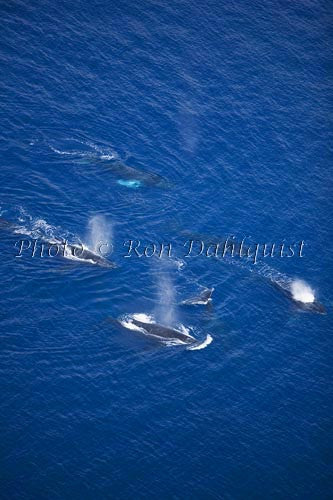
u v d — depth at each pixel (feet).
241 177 654.53
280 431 470.80
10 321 506.89
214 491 431.84
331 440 470.39
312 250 602.85
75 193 607.37
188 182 639.76
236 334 526.98
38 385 471.21
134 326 516.73
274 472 447.01
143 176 631.56
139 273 556.10
